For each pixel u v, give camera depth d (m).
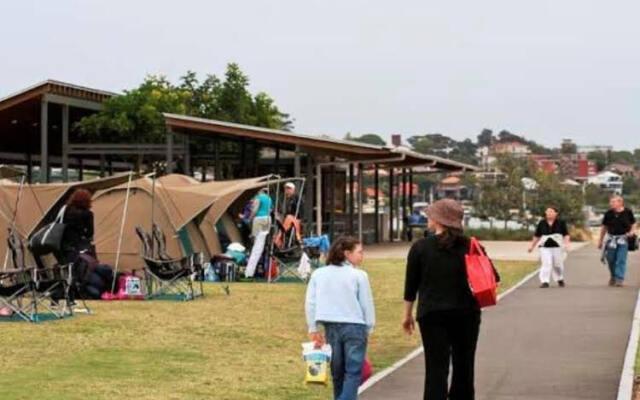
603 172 145.25
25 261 18.31
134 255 21.70
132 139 43.34
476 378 11.23
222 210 24.31
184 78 51.25
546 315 16.81
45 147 36.66
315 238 26.81
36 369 11.60
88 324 15.34
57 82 36.75
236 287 22.09
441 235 8.97
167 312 17.16
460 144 150.75
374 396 10.26
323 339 11.23
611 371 11.64
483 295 8.77
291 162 42.06
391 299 20.25
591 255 35.41
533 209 58.25
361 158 38.72
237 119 50.94
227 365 12.16
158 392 10.39
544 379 11.16
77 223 17.16
